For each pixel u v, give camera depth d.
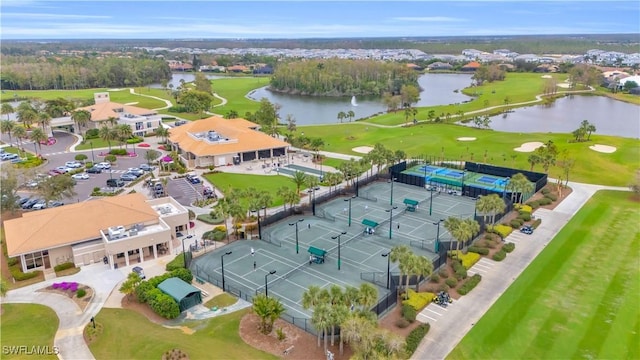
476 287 74.31
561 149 151.88
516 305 68.75
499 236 91.88
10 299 72.50
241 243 91.94
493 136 178.25
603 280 75.25
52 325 65.44
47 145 177.75
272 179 134.12
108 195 120.88
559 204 110.50
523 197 109.44
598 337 60.91
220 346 59.59
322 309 55.16
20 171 123.38
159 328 63.88
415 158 152.62
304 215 106.62
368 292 58.28
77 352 59.47
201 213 108.25
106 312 68.31
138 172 138.88
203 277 78.06
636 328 62.59
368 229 96.25
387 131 196.00
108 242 80.38
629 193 116.94
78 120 193.25
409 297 69.56
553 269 79.38
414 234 94.88
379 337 53.69
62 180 110.56
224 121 185.75
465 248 86.12
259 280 77.25
